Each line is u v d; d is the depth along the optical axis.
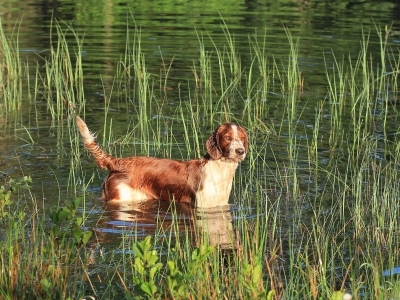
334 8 27.08
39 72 17.66
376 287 7.13
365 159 12.04
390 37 21.69
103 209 9.95
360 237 8.98
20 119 14.11
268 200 10.33
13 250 7.40
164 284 6.91
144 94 14.34
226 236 8.96
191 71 17.95
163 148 12.50
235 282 7.04
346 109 15.27
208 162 10.33
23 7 25.88
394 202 9.85
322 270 7.63
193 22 23.88
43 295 6.65
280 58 19.08
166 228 9.25
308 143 12.94
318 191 10.69
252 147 12.32
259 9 26.78
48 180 10.80
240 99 15.77
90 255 8.18
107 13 25.34
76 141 12.54
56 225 6.58
